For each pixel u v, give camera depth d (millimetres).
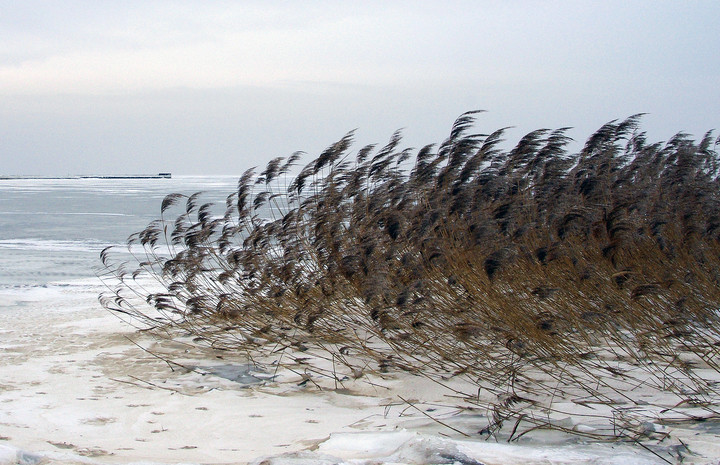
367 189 10820
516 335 7402
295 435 5707
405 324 8328
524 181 10398
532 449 4723
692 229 8984
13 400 6879
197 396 7129
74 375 7922
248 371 8086
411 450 4480
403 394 6988
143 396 7102
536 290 7430
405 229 9234
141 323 11055
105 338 9969
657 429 5203
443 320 8477
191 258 10875
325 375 7746
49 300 13539
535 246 9477
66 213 48062
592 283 8484
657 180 11406
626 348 7934
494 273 7520
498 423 5492
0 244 26359
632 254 9461
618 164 11297
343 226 10312
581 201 9711
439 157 10062
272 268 9750
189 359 8695
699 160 11211
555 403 6309
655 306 8422
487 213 9391
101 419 6316
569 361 7129
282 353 8773
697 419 5469
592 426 5441
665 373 6855
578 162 11305
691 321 8312
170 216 43250
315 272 9836
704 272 9352
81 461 4266
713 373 6953
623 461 4414
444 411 6242
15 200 72250
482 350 7566
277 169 11516
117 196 83000
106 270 18359
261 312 9984
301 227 10766
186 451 5262
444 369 7531
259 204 11578
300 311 9141
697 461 4480
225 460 4918
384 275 8195
